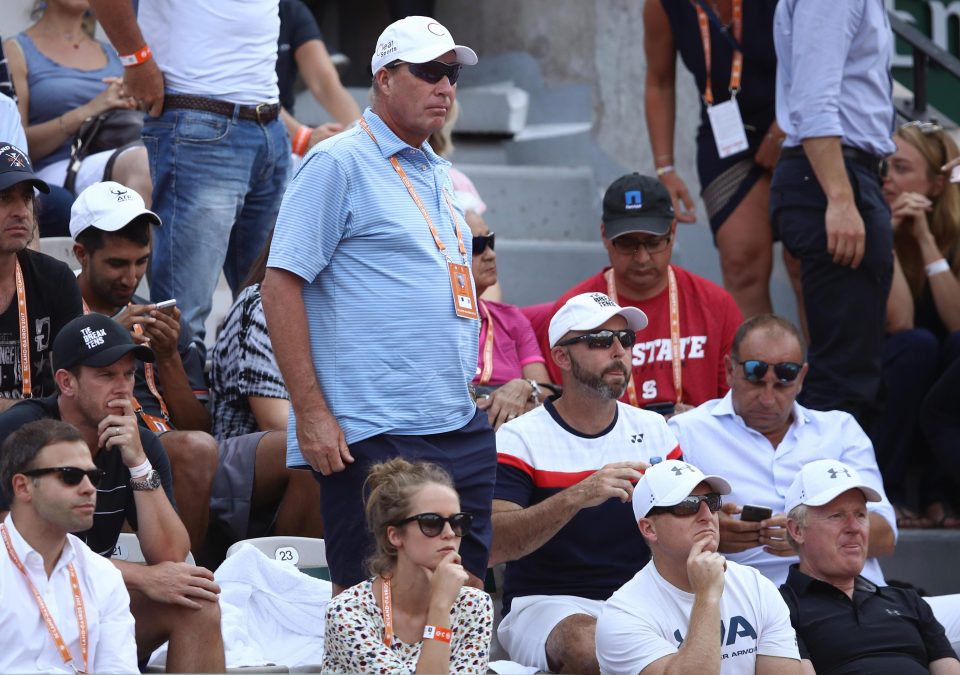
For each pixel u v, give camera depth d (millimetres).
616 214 22266
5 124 22094
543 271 28641
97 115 25469
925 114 29172
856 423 21141
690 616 16375
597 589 18797
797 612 18141
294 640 17641
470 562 15719
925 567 23844
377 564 15070
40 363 18516
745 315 26188
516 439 19109
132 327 19891
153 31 21703
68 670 14758
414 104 15555
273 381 20609
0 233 18000
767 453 20641
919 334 25109
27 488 14750
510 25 33625
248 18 21812
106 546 16766
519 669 17766
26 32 26766
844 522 18219
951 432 24531
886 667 17844
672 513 16641
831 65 21844
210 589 16078
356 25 35844
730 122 25594
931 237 25953
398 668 14773
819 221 22297
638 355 22391
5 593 14672
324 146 15477
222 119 21672
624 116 31859
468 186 26703
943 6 35250
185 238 21641
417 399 15406
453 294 15633
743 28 25703
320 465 15172
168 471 17281
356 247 15445
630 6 31906
